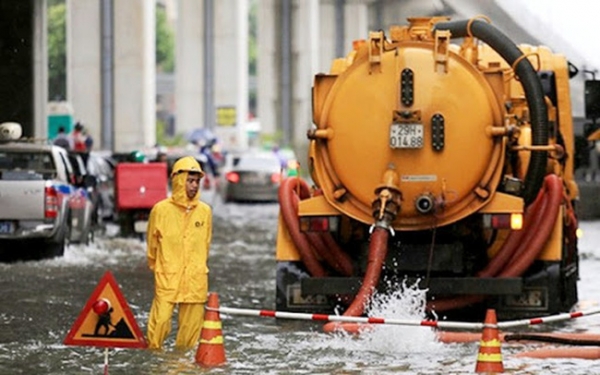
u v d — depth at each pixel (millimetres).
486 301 35469
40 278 47125
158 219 29828
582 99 62781
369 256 33469
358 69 34438
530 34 90062
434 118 33906
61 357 29391
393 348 31047
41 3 104000
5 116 101688
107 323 24875
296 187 36875
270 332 33656
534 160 34656
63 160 56094
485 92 34000
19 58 101562
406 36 35750
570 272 38281
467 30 35688
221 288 44875
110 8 139750
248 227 79438
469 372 27438
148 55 142375
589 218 90438
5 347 30953
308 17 194500
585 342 30469
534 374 27266
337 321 29938
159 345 29812
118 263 53125
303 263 35938
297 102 196500
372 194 34312
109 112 139750
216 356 28359
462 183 34000
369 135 34219
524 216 35062
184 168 29797
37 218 52688
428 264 34469
